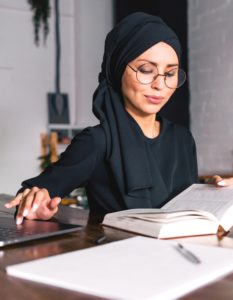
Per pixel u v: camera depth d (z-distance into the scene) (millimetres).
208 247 726
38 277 586
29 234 833
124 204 1224
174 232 868
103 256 672
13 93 4051
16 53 4055
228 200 999
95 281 556
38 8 4102
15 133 4062
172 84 1227
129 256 670
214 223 912
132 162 1198
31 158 4117
